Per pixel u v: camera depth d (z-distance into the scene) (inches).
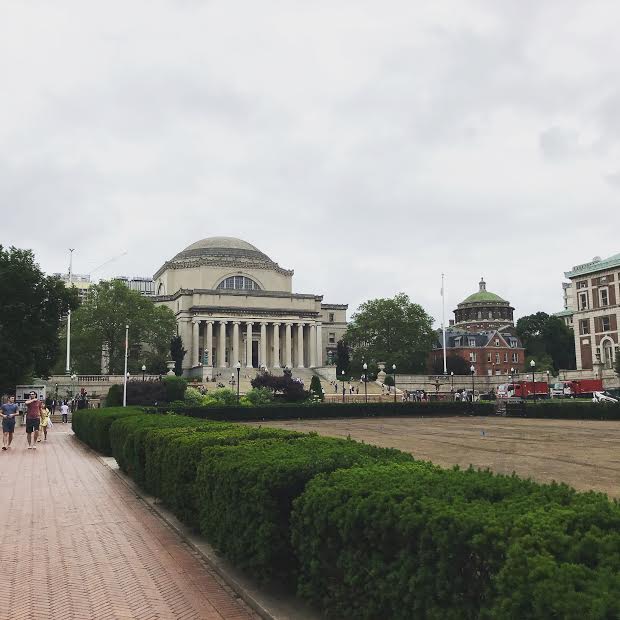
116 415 978.1
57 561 389.4
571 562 158.7
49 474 776.9
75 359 3917.3
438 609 188.5
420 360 4434.1
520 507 203.6
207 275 4746.6
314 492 270.2
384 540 217.3
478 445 1077.8
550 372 4136.3
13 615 297.4
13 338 2206.0
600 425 1723.7
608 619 134.0
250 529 315.3
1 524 494.9
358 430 1534.2
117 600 317.7
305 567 281.0
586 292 3671.3
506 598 157.3
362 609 230.1
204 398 2303.2
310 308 4761.3
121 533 464.1
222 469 357.4
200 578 353.4
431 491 234.4
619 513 186.7
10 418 1110.4
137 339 3875.5
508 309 5748.0
